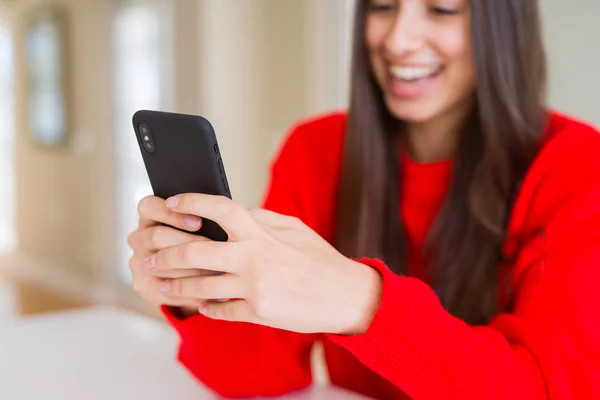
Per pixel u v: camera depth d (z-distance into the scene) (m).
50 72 4.29
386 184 0.95
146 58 3.55
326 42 2.73
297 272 0.56
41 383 0.83
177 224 0.61
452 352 0.60
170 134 0.60
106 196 3.94
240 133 3.19
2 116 4.92
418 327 0.59
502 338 0.65
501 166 0.86
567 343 0.64
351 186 0.95
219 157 0.59
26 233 4.70
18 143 4.77
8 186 4.92
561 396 0.61
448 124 0.92
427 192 0.94
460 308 0.88
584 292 0.67
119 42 3.74
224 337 0.80
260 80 3.08
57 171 4.34
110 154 3.87
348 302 0.58
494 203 0.86
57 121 4.29
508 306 0.82
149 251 0.65
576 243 0.72
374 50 0.88
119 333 1.03
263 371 0.83
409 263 0.96
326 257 0.58
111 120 3.83
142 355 0.94
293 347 0.85
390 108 0.89
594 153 0.79
